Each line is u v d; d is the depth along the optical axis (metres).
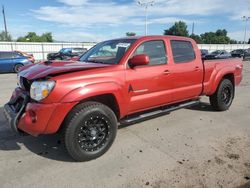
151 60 4.54
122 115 4.20
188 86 5.25
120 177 3.35
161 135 4.74
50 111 3.42
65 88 3.45
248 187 3.12
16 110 3.82
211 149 4.15
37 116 3.42
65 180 3.28
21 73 4.06
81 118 3.57
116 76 3.96
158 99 4.65
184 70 5.06
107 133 3.90
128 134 4.77
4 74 16.31
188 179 3.28
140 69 4.29
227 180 3.26
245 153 4.01
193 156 3.91
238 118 5.81
